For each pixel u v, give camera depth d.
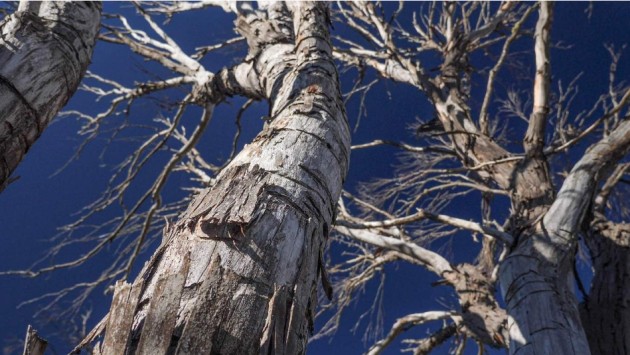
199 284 1.21
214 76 4.53
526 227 3.99
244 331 1.15
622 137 4.07
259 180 1.63
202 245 1.33
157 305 1.12
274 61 3.42
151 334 1.05
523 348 3.21
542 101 4.77
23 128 2.03
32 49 2.24
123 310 1.11
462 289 4.90
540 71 4.71
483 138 5.52
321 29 3.12
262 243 1.38
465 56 6.95
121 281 1.17
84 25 2.65
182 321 1.11
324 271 1.61
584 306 4.20
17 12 2.36
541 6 4.54
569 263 3.61
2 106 1.98
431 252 5.32
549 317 3.23
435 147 5.91
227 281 1.23
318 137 1.99
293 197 1.62
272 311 1.21
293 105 2.25
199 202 1.56
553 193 4.50
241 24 4.07
